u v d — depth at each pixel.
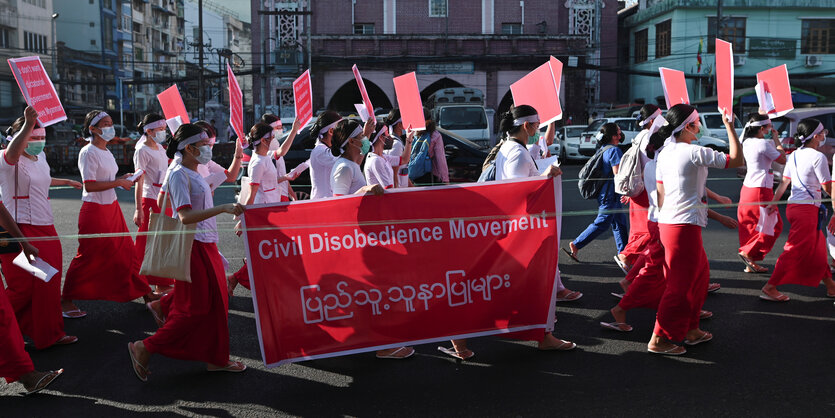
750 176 6.87
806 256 5.78
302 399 4.00
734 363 4.45
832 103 33.47
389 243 4.27
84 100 47.94
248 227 4.10
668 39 34.94
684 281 4.52
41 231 4.91
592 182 7.06
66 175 21.95
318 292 4.20
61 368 4.55
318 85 34.34
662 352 4.65
